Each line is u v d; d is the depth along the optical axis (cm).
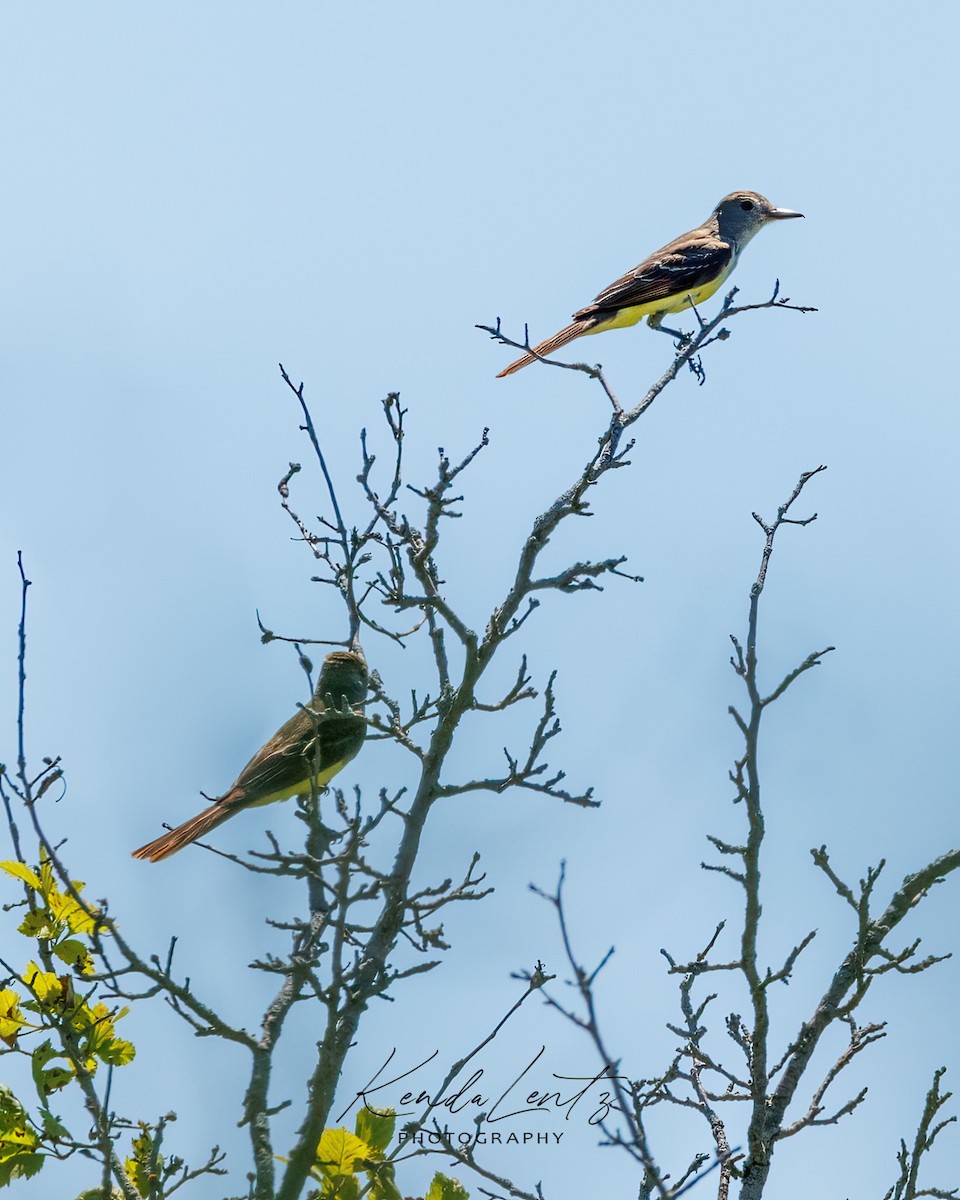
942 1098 1039
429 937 1036
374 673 1164
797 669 1016
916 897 1150
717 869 1057
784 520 1083
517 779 1155
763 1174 1096
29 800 982
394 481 1207
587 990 712
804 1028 1129
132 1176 1033
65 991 1012
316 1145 1010
